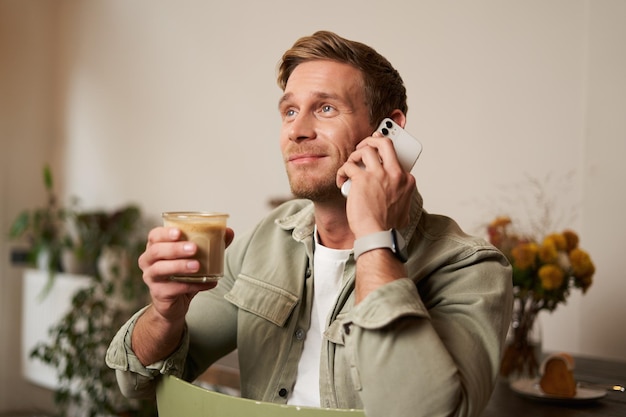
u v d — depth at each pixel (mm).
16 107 4602
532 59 2436
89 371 3486
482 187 2564
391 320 899
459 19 2639
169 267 1080
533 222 2416
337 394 1151
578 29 2318
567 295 1880
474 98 2594
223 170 3613
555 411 1476
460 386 903
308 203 1425
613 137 2230
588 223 2283
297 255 1327
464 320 1028
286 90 1235
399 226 1062
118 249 3902
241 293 1319
